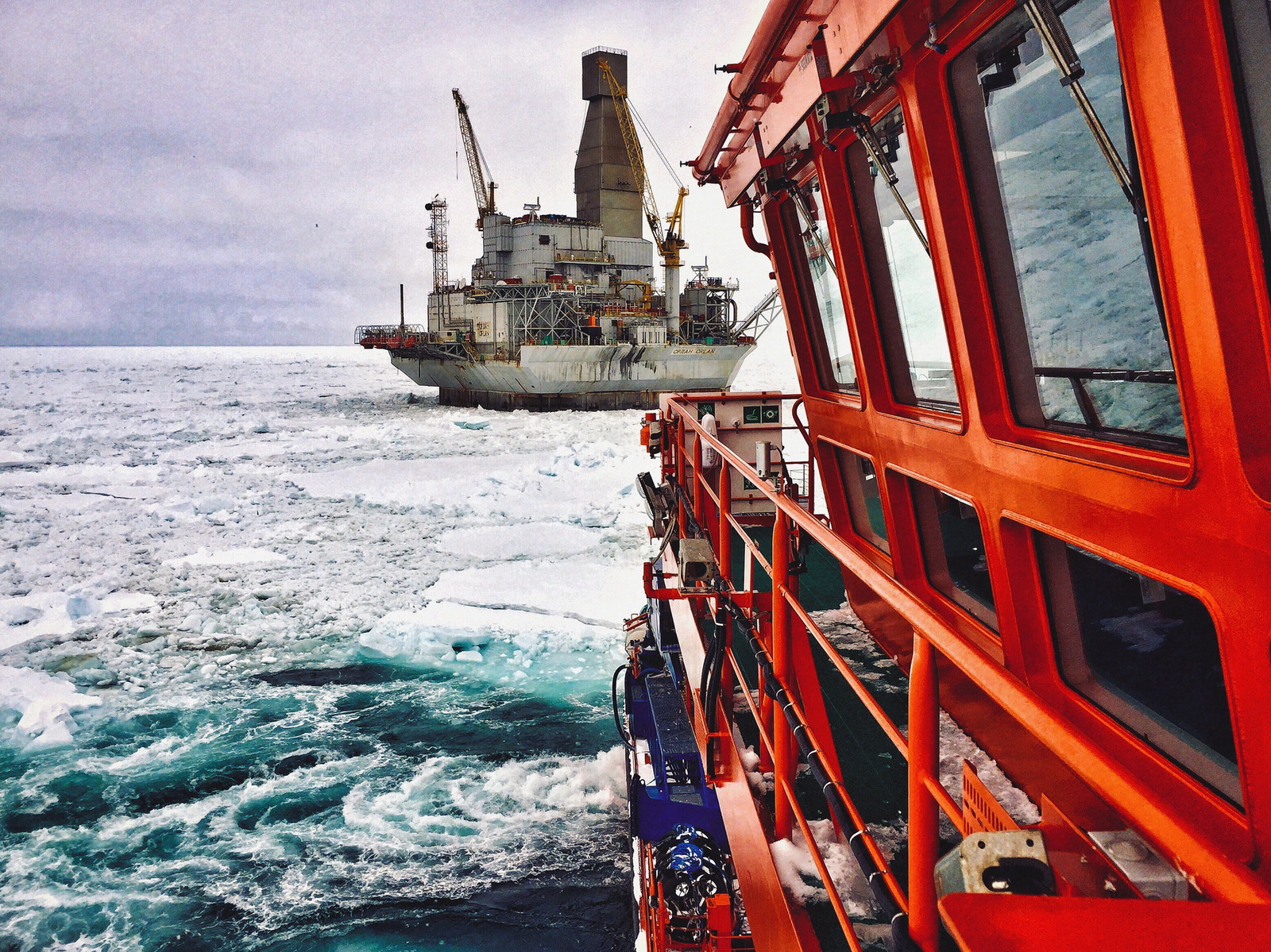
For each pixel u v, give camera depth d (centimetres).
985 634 336
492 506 2481
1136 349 205
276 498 2730
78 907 784
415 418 5512
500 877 807
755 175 463
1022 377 262
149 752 1068
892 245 352
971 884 100
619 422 5234
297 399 7406
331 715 1161
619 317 6088
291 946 727
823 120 325
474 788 965
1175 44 147
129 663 1356
